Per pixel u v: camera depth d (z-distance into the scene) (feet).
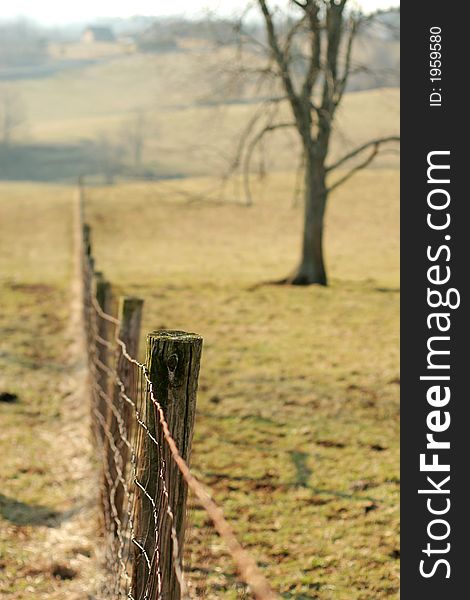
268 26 87.97
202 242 135.74
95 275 39.60
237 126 275.39
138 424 15.37
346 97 326.03
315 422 39.45
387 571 24.21
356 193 179.01
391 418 40.50
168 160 348.59
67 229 145.38
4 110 488.44
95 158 380.78
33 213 168.04
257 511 28.27
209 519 27.07
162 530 13.70
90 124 466.70
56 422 38.65
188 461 14.01
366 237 140.05
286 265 114.32
